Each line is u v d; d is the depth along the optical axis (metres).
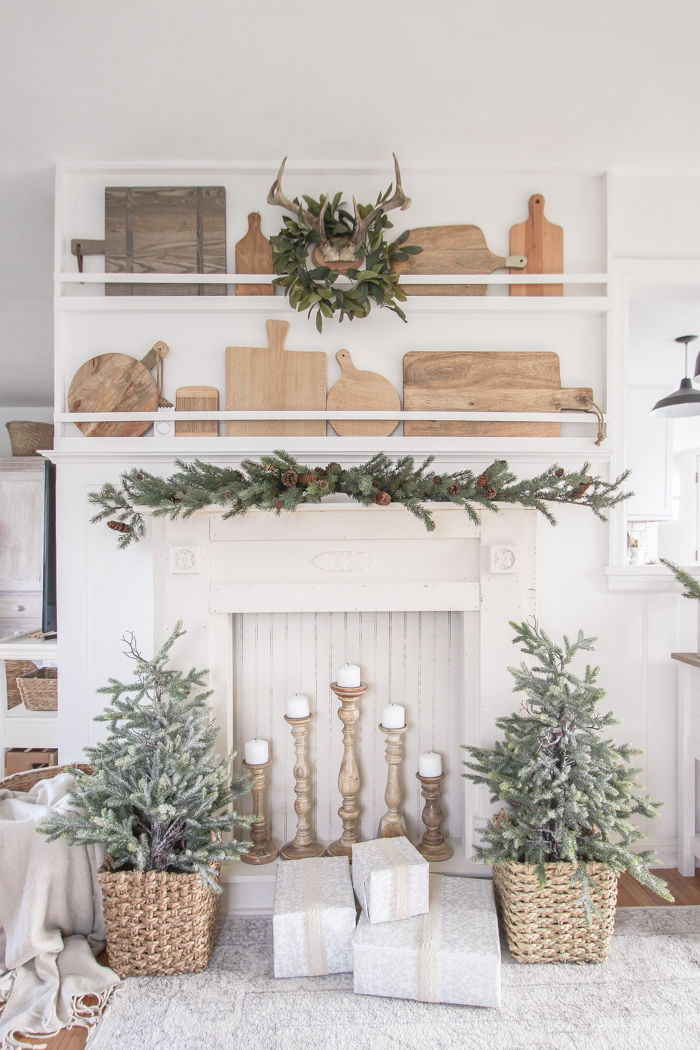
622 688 2.11
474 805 1.90
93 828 1.53
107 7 1.43
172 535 1.86
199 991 1.50
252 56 1.59
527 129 1.89
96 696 2.02
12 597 3.93
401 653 2.02
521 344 2.08
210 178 2.06
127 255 2.03
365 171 2.06
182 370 2.05
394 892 1.55
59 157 2.00
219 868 1.72
